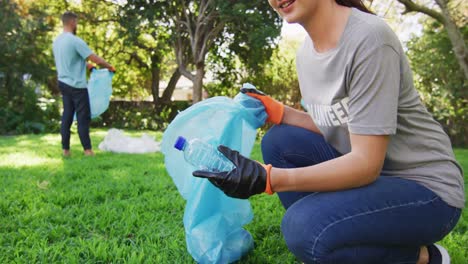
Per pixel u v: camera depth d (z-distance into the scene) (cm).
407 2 622
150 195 290
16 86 1025
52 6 1359
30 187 310
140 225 227
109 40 1523
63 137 479
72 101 479
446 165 139
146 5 1179
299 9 137
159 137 869
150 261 177
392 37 130
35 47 1056
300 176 130
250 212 187
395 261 139
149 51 1459
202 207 170
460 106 991
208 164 145
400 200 132
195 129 167
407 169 141
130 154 518
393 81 128
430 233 136
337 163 130
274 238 210
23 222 228
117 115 1343
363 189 134
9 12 1019
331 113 148
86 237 212
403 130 139
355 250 132
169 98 1494
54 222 233
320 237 130
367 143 129
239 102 182
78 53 466
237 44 1280
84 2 1395
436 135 142
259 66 1300
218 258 171
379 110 127
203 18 1188
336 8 140
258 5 1103
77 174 362
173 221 235
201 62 1235
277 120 189
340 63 137
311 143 183
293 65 1316
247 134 184
